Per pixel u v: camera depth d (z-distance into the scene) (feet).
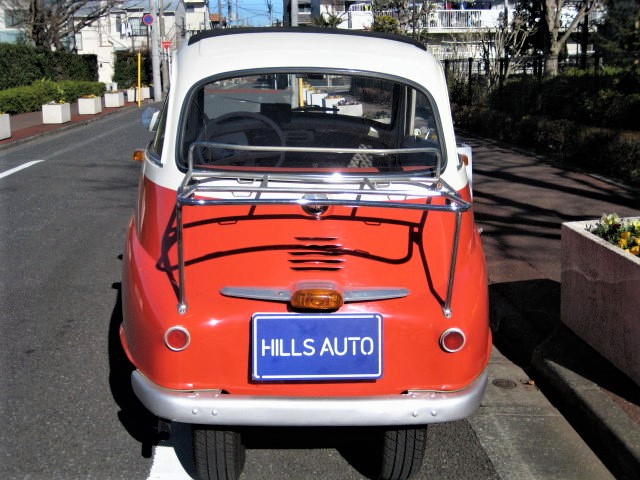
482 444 12.66
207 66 11.76
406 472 10.89
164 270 10.26
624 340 13.88
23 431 12.78
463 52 103.71
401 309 9.89
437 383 9.92
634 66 37.37
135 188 36.91
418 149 10.41
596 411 12.67
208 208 10.50
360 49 12.42
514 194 32.22
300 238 10.34
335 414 9.49
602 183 34.42
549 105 47.62
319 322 9.59
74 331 17.43
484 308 10.39
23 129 67.92
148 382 9.84
